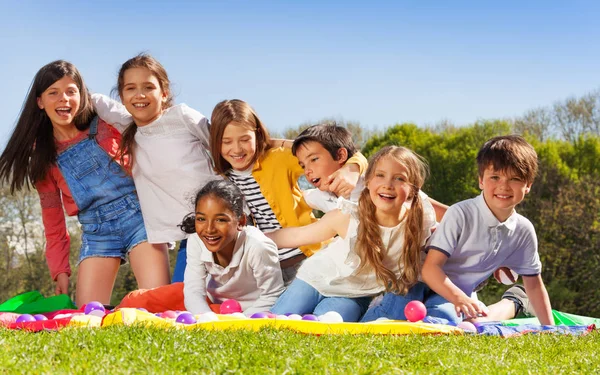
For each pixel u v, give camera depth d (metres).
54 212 7.53
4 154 7.29
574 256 25.86
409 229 5.71
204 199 5.81
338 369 3.36
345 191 6.37
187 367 3.39
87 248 7.31
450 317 5.75
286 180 6.66
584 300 25.47
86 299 7.17
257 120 6.63
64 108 6.97
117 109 7.23
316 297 6.02
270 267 6.08
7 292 28.06
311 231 6.20
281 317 5.07
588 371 3.63
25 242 27.98
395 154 5.66
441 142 31.20
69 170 7.20
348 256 5.86
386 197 5.61
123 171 7.20
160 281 7.05
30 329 4.86
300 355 3.64
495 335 4.75
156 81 6.85
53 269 7.51
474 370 3.47
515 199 5.62
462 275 5.93
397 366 3.53
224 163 6.73
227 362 3.47
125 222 7.20
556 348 4.24
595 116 32.62
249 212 6.68
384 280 5.76
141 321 4.59
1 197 26.91
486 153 5.68
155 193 6.95
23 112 7.16
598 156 29.25
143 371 3.22
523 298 6.68
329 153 6.40
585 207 26.23
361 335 4.46
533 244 6.02
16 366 3.27
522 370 3.55
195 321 5.01
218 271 6.09
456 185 29.50
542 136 33.03
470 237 5.77
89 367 3.27
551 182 27.73
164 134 6.87
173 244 7.31
